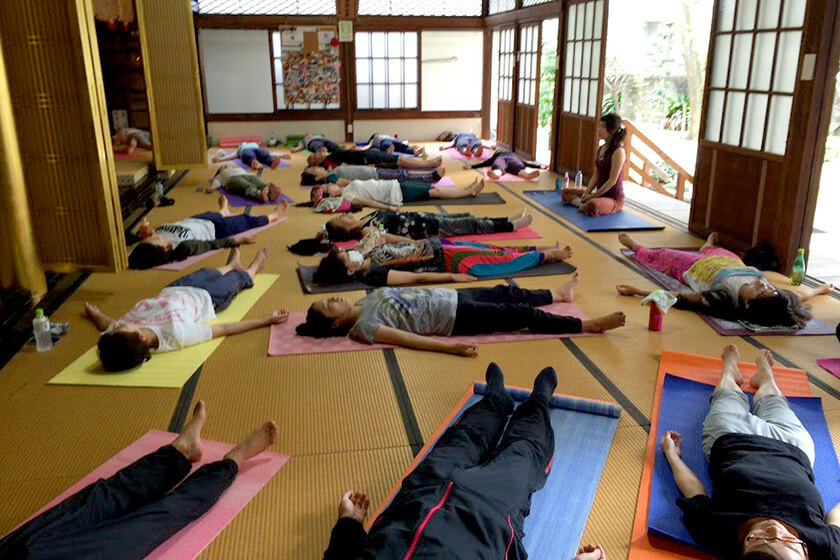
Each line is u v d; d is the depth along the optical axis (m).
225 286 3.52
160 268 4.20
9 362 2.89
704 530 1.72
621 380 2.70
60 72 3.31
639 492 1.99
